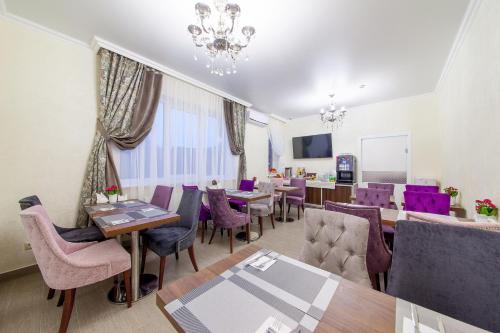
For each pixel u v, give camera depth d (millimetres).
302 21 2059
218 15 1946
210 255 2602
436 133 3986
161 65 2977
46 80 2236
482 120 1882
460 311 781
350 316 665
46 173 2234
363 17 2008
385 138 4602
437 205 2424
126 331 1411
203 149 3711
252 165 5203
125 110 2668
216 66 3016
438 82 3562
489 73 1726
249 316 666
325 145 5480
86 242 1826
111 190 2420
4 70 2014
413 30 2199
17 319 1511
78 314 1562
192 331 609
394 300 745
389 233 2258
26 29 2123
